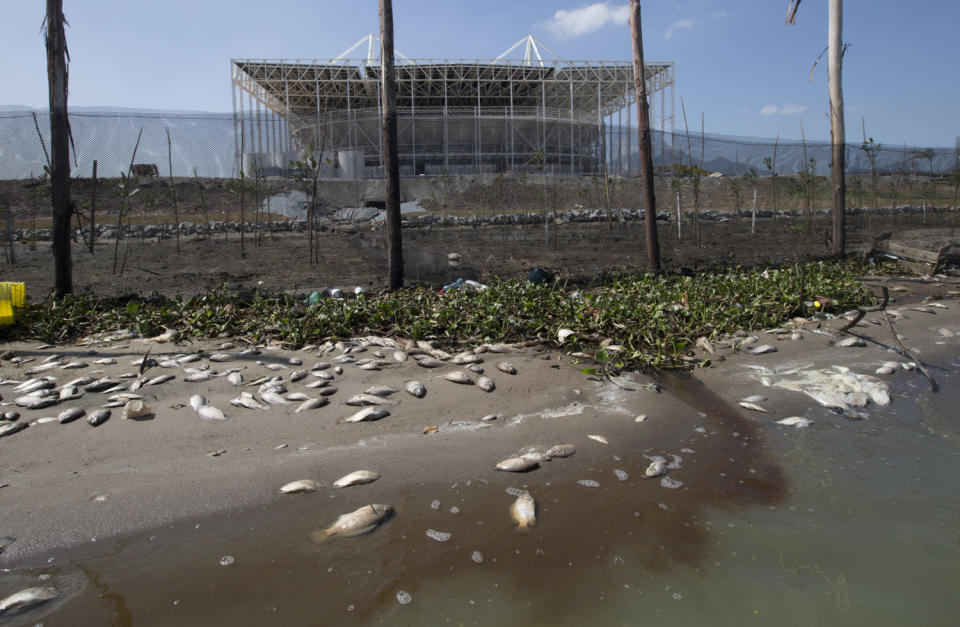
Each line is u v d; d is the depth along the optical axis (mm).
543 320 6242
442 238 15555
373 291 8383
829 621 2021
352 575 2305
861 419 4043
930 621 2020
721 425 3932
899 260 10633
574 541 2549
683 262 10844
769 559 2416
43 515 2684
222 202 20266
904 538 2561
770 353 5512
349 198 23594
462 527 2656
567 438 3656
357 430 3695
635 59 9172
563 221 20094
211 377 4578
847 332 6121
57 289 7320
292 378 4547
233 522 2682
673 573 2324
